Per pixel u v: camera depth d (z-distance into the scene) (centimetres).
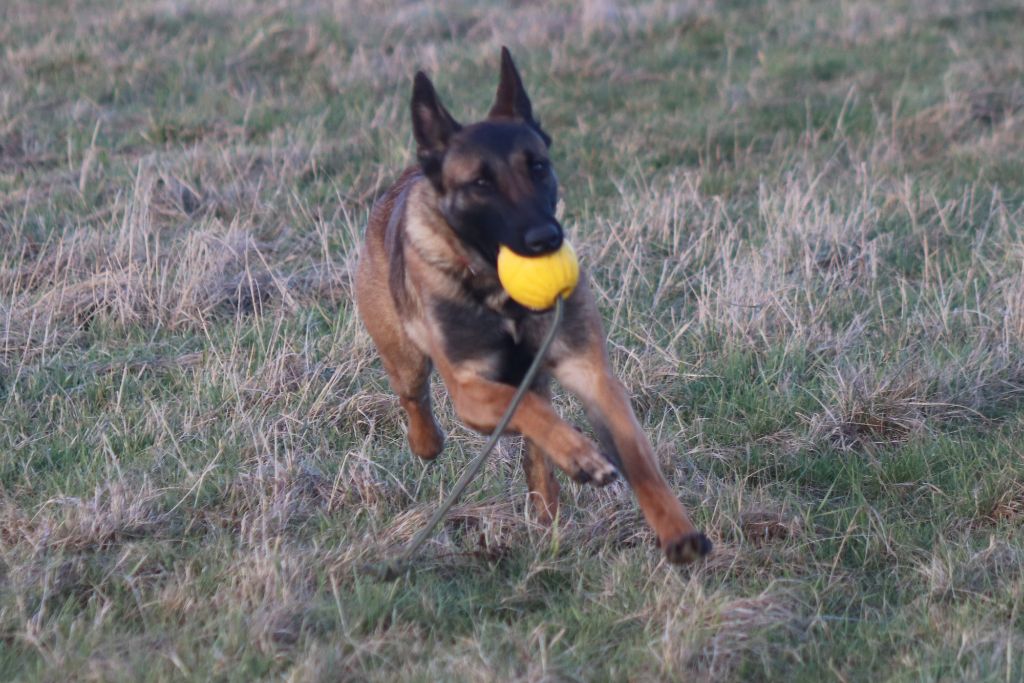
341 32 1811
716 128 1416
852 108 1473
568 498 706
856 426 791
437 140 622
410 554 616
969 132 1410
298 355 862
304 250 1079
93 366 863
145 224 1073
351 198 1198
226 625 545
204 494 689
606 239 1070
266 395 812
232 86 1597
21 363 841
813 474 735
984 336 871
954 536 661
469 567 626
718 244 1052
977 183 1206
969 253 1040
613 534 654
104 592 595
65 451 744
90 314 953
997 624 565
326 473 717
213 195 1194
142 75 1625
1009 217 1102
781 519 663
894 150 1317
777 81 1611
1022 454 724
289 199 1166
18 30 1809
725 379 847
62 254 1023
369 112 1473
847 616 588
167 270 991
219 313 965
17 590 582
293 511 669
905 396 806
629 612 573
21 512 662
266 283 1001
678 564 560
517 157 602
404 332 695
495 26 1862
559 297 571
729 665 530
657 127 1430
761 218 1116
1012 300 903
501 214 586
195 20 1861
